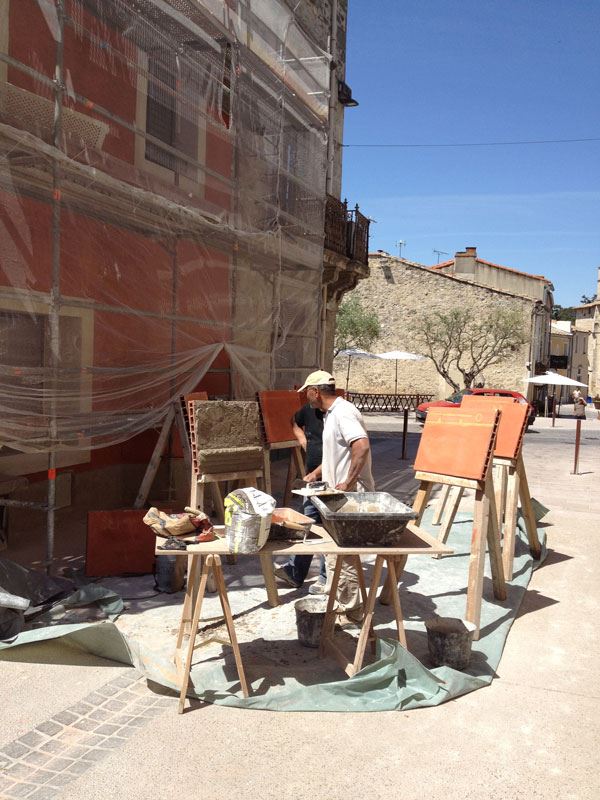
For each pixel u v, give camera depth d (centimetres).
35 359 615
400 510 355
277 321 897
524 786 283
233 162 793
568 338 5416
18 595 454
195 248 775
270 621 459
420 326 3309
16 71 559
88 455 739
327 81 1102
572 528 789
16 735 310
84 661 390
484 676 381
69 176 532
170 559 499
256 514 327
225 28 767
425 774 289
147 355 707
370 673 361
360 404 3362
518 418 586
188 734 314
